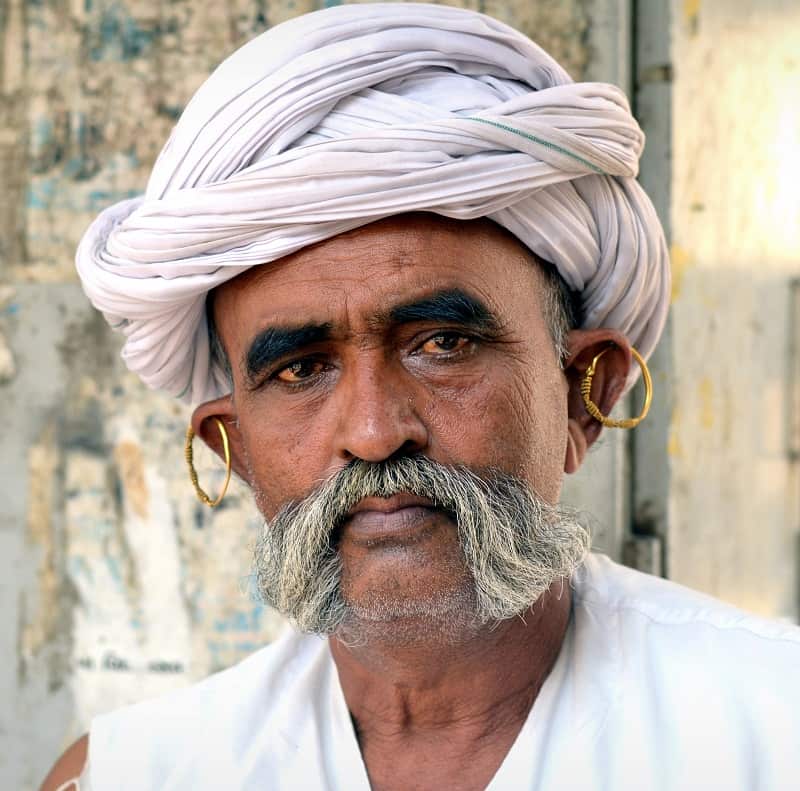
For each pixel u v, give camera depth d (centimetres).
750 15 407
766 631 207
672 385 347
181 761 227
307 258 194
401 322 192
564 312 216
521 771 200
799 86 467
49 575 357
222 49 346
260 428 205
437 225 193
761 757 192
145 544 353
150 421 352
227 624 351
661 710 202
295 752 219
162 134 349
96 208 352
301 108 191
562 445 212
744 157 407
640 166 343
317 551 195
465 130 189
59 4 351
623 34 335
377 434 189
